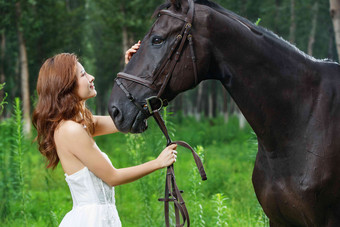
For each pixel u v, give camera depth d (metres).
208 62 2.29
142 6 17.41
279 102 2.32
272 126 2.34
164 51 2.25
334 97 2.32
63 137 2.32
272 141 2.36
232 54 2.29
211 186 6.45
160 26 2.27
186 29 2.22
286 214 2.40
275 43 2.36
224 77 2.33
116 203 5.31
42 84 2.38
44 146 2.41
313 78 2.35
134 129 2.29
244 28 2.32
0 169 5.27
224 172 7.29
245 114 2.38
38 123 2.39
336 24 5.68
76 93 2.40
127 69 2.31
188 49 2.25
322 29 18.14
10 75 20.94
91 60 25.03
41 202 5.70
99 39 27.50
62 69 2.36
